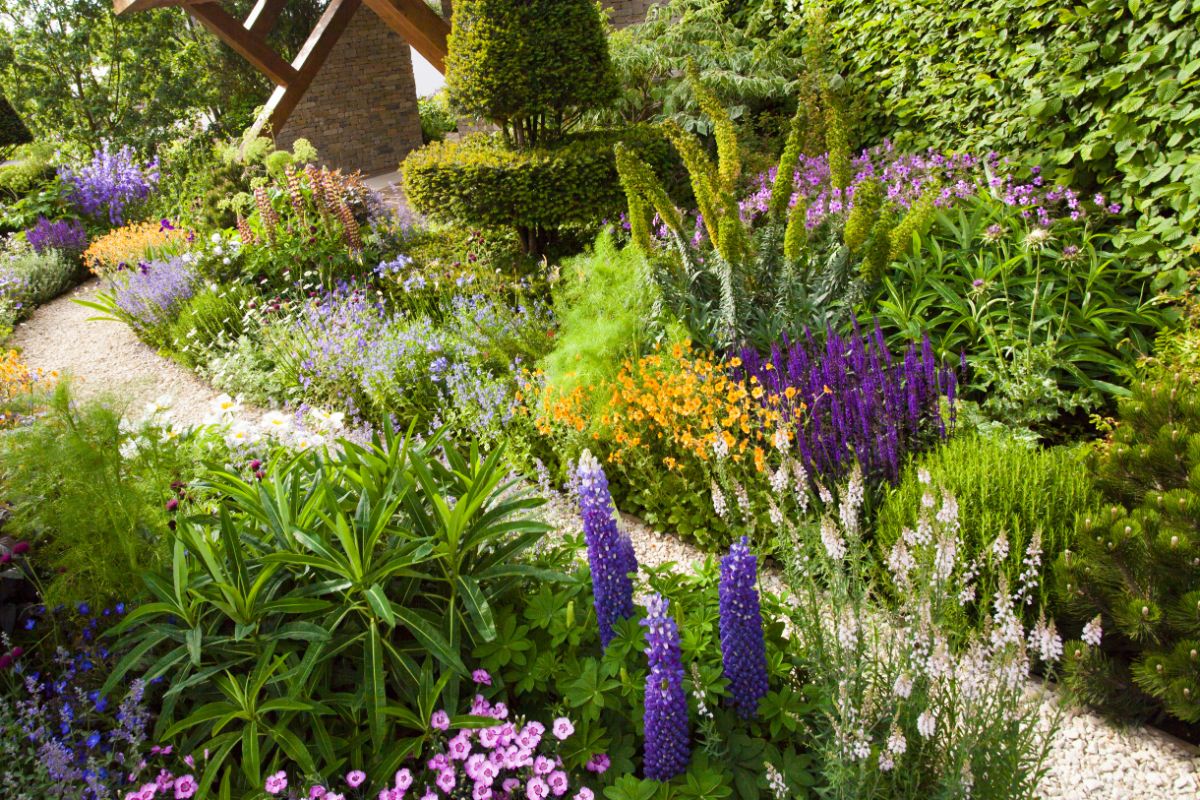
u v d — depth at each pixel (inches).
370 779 84.2
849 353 159.8
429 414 203.3
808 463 139.4
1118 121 189.6
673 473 156.3
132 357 295.4
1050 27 214.7
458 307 235.1
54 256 406.6
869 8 284.7
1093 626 70.6
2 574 100.7
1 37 823.7
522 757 80.7
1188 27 175.3
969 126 240.4
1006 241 193.2
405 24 359.9
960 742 71.8
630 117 342.3
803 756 80.0
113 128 868.6
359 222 333.7
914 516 120.4
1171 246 179.6
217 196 398.6
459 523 89.2
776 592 128.3
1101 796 96.1
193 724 80.4
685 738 75.7
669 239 215.2
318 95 592.1
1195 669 92.4
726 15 370.0
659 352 180.2
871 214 174.4
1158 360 155.1
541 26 275.9
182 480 133.0
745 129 311.0
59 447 100.4
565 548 109.0
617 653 85.2
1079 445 141.5
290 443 157.3
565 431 169.0
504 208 281.1
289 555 86.3
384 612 83.0
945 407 144.0
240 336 259.3
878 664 84.8
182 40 912.3
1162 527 101.6
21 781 82.6
